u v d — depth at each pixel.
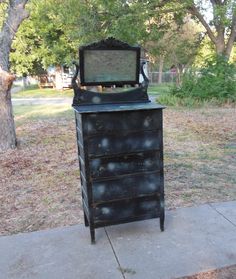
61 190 4.13
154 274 2.39
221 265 2.46
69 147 6.27
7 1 6.84
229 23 11.81
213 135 7.02
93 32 11.70
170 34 15.96
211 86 11.95
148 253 2.64
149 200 2.79
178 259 2.54
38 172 4.87
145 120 2.62
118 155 2.62
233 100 11.71
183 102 11.79
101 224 2.72
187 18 15.82
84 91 2.72
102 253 2.66
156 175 2.75
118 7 11.38
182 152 5.69
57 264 2.55
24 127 8.44
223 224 3.05
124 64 2.77
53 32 18.89
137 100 2.83
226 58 12.66
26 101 15.29
